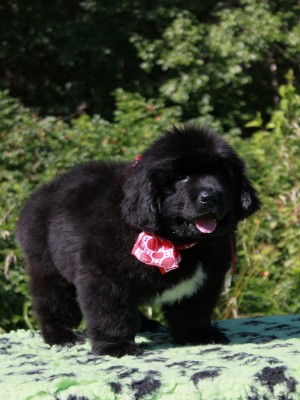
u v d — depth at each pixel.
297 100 2.76
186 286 1.63
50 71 4.51
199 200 1.54
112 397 1.30
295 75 4.38
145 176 1.56
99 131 3.06
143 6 4.19
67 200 1.72
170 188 1.59
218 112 4.14
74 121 3.37
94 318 1.60
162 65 4.07
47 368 1.45
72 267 1.67
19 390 1.30
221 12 4.10
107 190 1.66
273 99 4.32
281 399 1.31
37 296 1.80
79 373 1.37
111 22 4.19
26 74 4.48
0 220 2.52
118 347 1.58
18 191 2.66
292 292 2.49
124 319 1.60
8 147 2.96
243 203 1.63
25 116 3.27
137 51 4.28
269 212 2.54
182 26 3.98
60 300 1.79
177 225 1.58
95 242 1.58
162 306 1.71
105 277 1.58
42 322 1.80
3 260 2.46
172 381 1.32
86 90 4.40
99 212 1.62
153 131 3.11
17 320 2.40
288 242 2.53
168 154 1.57
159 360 1.47
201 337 1.69
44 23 4.20
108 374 1.36
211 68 3.96
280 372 1.33
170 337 1.80
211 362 1.42
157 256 1.55
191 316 1.69
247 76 4.01
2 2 4.26
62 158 2.89
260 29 3.97
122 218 1.57
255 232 2.46
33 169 2.90
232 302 2.38
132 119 3.24
